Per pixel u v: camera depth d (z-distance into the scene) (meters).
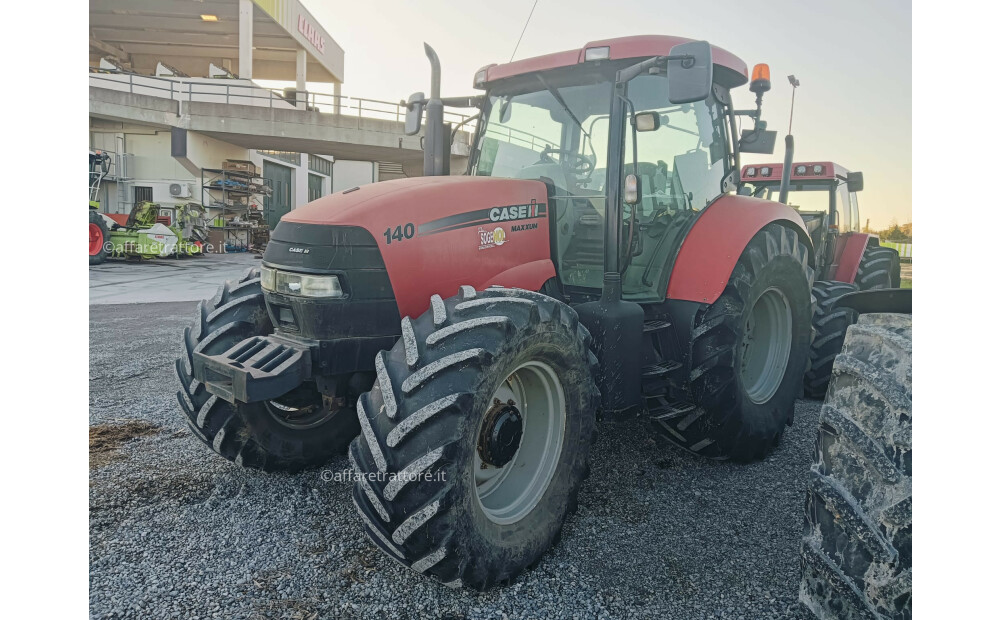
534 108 3.25
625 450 3.49
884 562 1.64
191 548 2.38
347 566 2.29
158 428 3.63
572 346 2.39
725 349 3.05
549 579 2.26
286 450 3.00
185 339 2.77
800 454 3.53
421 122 3.40
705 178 3.51
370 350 2.44
